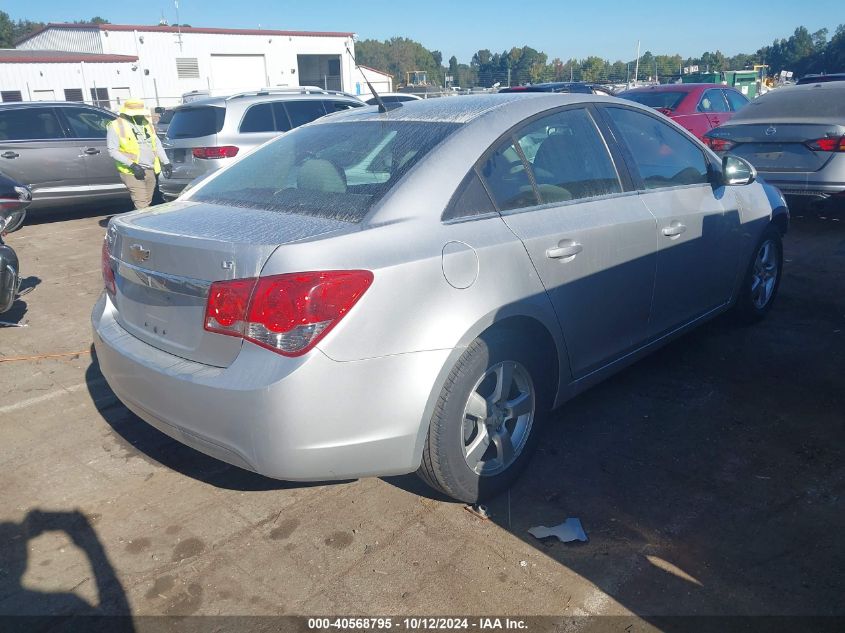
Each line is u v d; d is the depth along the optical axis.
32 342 5.20
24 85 33.91
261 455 2.52
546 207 3.24
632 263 3.61
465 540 2.89
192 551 2.87
